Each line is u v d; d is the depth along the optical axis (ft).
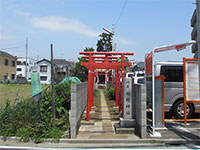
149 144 16.03
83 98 28.25
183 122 21.94
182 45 19.30
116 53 25.31
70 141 16.60
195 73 21.21
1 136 17.53
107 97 51.67
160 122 19.61
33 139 16.92
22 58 167.12
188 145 15.89
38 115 20.57
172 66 24.25
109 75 82.12
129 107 19.71
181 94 23.34
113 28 60.59
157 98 19.81
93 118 25.16
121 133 18.38
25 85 81.05
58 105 23.81
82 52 24.66
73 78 55.52
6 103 22.44
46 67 147.33
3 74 109.60
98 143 16.47
